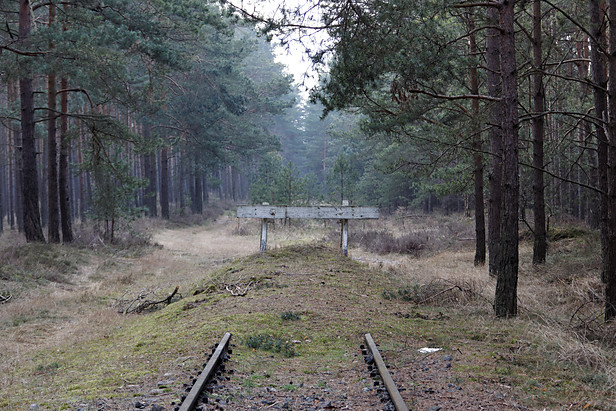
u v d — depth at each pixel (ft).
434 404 16.14
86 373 22.33
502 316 31.78
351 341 26.16
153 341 26.84
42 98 108.88
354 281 42.32
